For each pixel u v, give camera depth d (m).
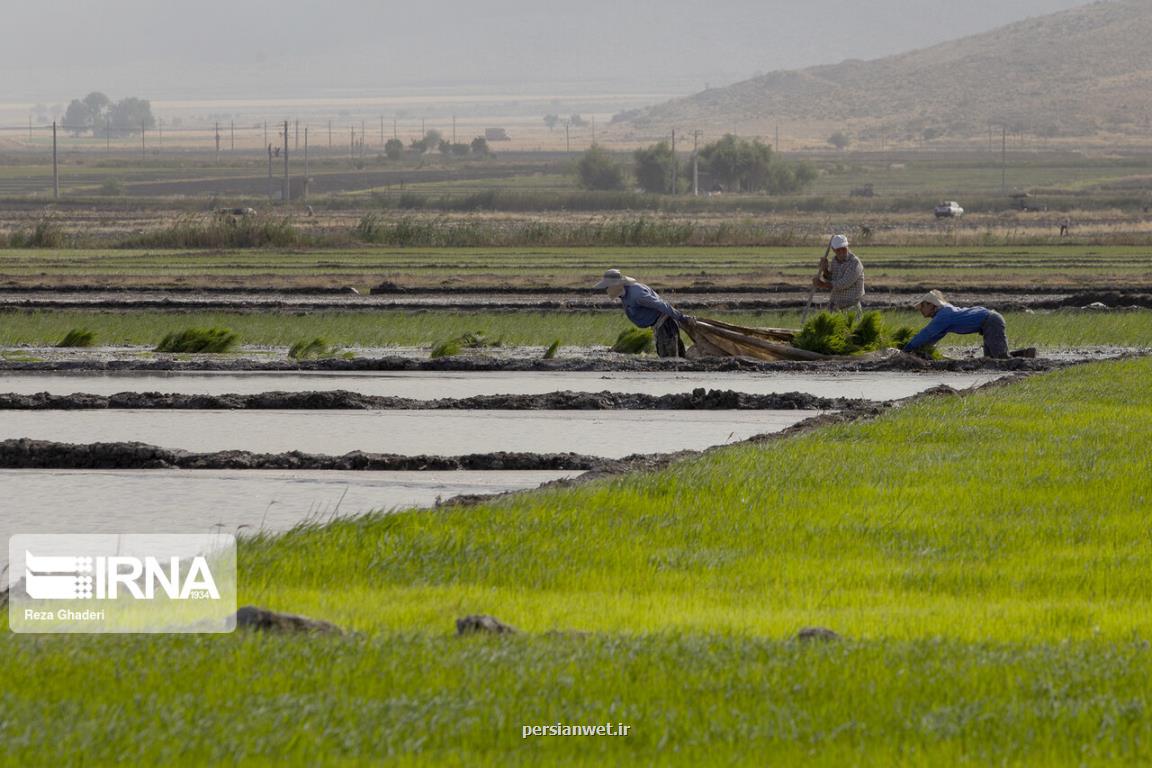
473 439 60.16
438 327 112.12
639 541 36.66
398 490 48.31
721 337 89.19
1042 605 30.31
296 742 20.58
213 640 25.66
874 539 36.97
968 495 42.22
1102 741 21.16
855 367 86.00
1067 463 47.34
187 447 57.88
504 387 78.81
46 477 50.38
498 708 22.19
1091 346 102.88
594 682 23.55
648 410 69.19
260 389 77.88
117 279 162.25
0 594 31.73
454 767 20.00
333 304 133.38
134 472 51.88
